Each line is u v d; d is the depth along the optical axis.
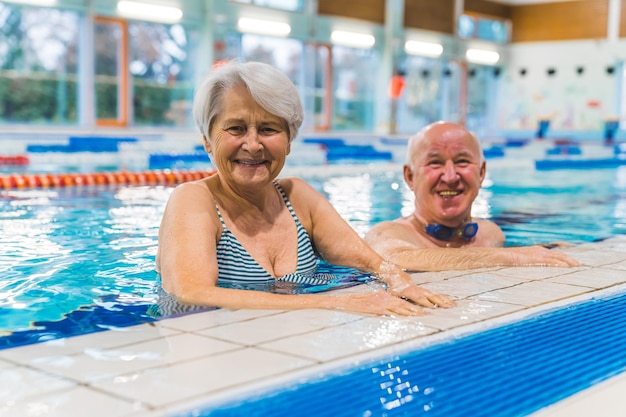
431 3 21.09
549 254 3.04
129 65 16.05
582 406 1.42
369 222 4.73
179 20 16.53
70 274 2.88
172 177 8.04
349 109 20.28
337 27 19.28
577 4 21.89
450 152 3.27
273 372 1.56
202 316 2.07
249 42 18.11
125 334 1.90
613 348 1.79
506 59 23.47
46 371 1.58
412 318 2.04
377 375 1.56
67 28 15.38
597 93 21.80
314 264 2.83
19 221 4.55
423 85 22.00
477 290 2.46
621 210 5.66
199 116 2.52
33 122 15.70
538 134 21.47
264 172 2.52
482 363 1.66
